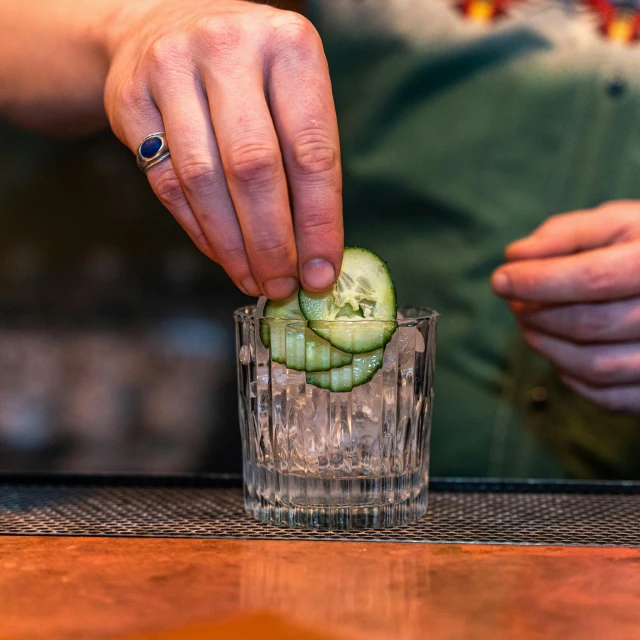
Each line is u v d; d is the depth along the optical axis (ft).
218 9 1.89
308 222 1.81
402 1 2.85
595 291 2.34
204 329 5.75
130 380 5.37
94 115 2.50
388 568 1.72
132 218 5.71
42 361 5.54
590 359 2.45
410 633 1.55
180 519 1.90
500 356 2.87
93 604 1.61
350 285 1.93
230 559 1.74
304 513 1.87
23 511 1.93
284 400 1.88
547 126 2.83
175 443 4.84
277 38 1.81
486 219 2.85
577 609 1.61
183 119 1.82
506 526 1.88
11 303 5.80
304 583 1.67
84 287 5.80
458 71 2.84
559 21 2.82
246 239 1.81
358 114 2.90
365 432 1.88
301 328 1.87
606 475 2.89
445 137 2.85
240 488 2.07
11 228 5.72
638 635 1.56
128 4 2.21
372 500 1.88
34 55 2.43
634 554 1.77
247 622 1.57
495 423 2.87
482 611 1.61
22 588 1.65
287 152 1.80
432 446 2.92
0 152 5.51
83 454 4.71
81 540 1.81
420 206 2.89
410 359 1.90
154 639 1.53
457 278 2.87
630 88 2.81
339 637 1.54
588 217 2.52
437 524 1.89
